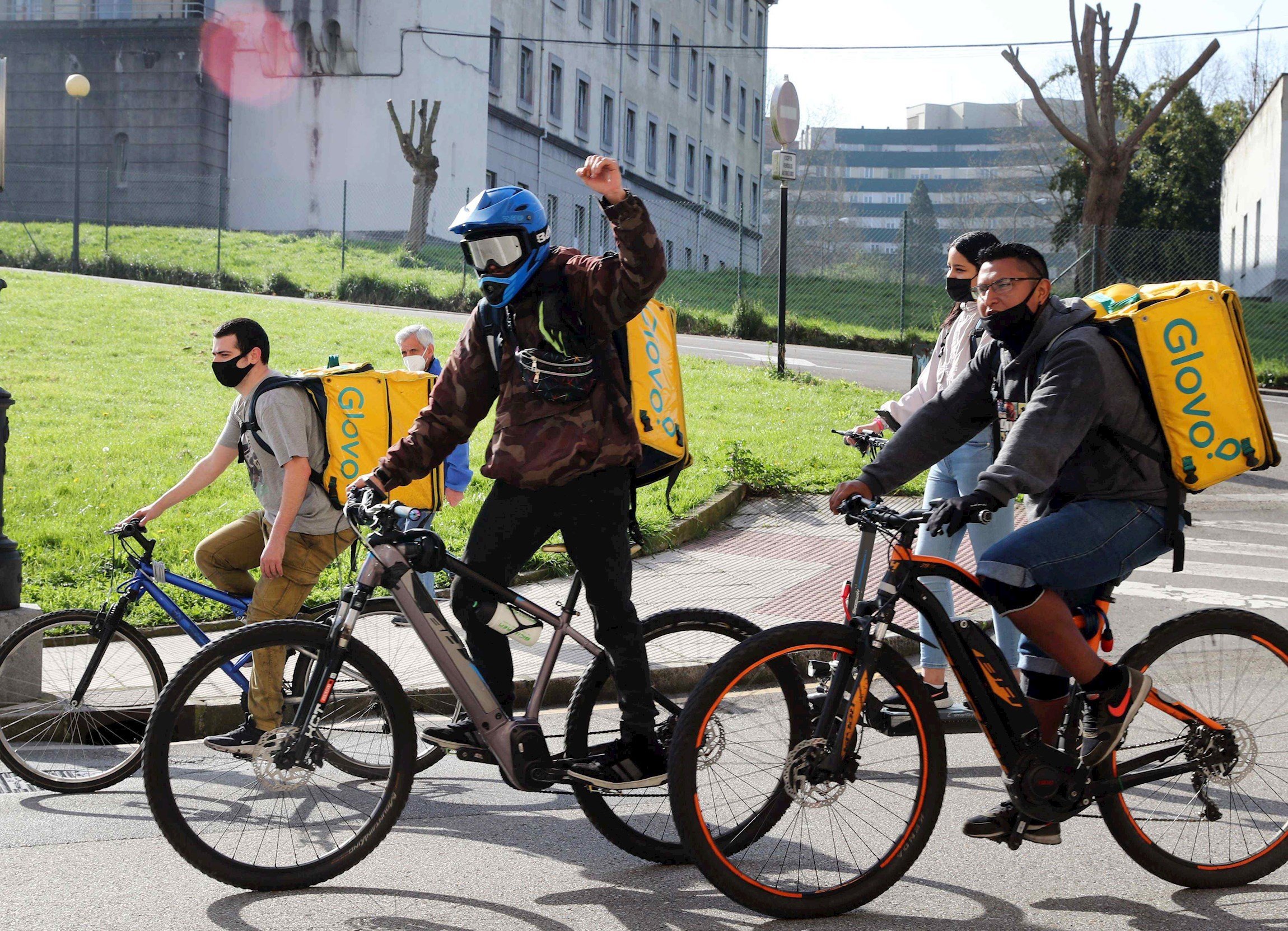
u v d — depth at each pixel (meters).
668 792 3.52
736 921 3.55
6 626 5.82
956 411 3.90
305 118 38.09
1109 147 30.62
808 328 25.75
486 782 5.00
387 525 3.79
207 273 26.72
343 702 3.79
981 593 3.67
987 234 5.28
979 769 5.06
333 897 3.70
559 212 42.34
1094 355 3.56
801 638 3.58
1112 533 3.64
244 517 5.29
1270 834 3.95
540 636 3.88
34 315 18.05
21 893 3.71
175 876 3.88
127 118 38.03
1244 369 3.63
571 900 3.70
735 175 62.81
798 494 11.39
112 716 5.33
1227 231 42.38
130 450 11.62
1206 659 3.92
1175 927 3.54
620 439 3.69
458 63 38.03
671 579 8.62
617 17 48.22
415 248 32.06
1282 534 10.73
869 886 3.61
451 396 3.89
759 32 65.69
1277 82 33.25
